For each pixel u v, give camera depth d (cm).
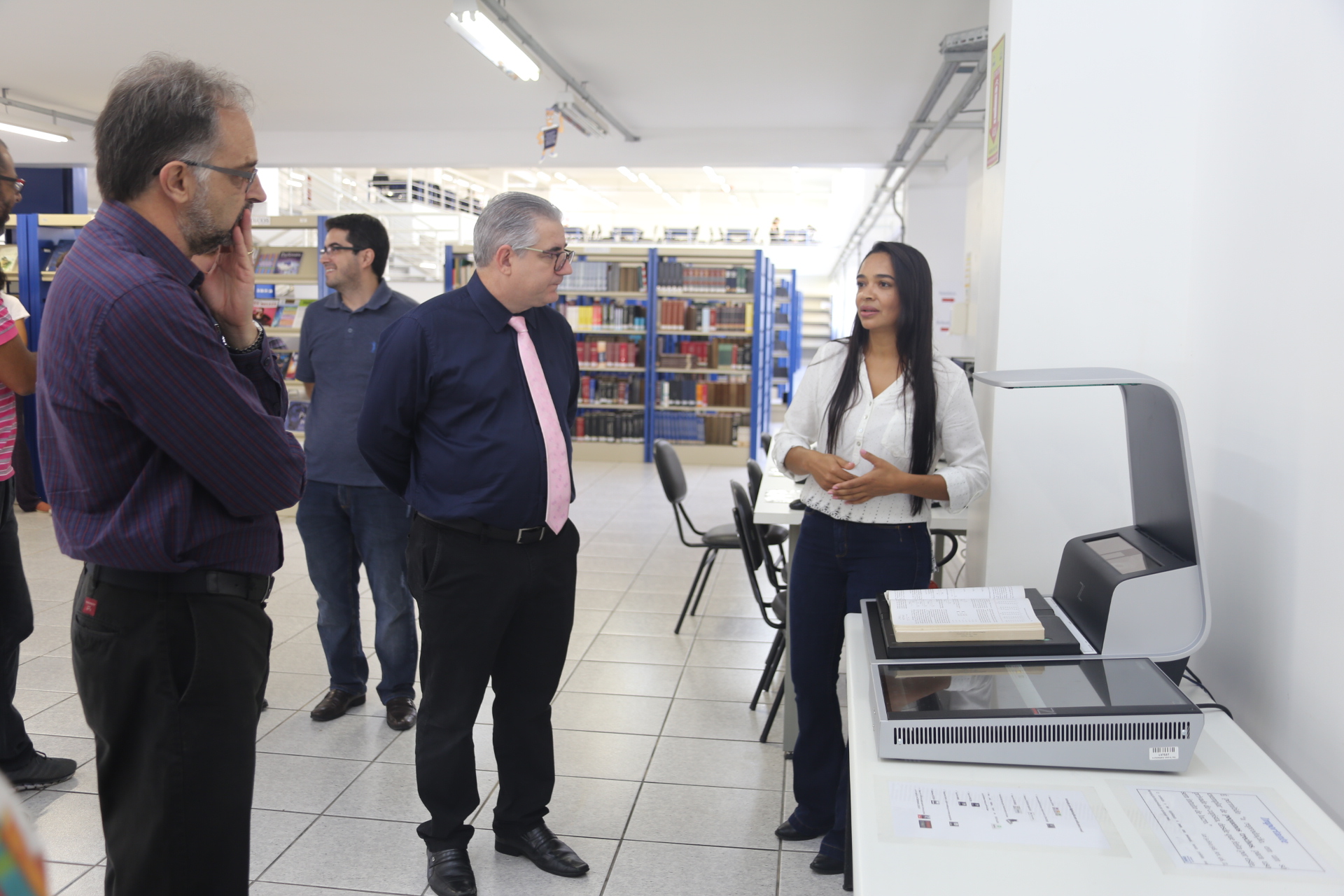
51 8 593
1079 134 223
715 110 830
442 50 667
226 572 143
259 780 275
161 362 127
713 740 309
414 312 209
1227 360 195
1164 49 219
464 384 205
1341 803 145
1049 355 228
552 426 213
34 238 672
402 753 294
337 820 254
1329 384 151
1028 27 223
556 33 618
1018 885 107
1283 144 170
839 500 213
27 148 1007
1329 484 151
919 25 586
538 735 229
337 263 304
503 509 205
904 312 213
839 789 236
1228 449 193
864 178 1345
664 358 959
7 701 258
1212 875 109
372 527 306
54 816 252
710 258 955
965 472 209
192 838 144
